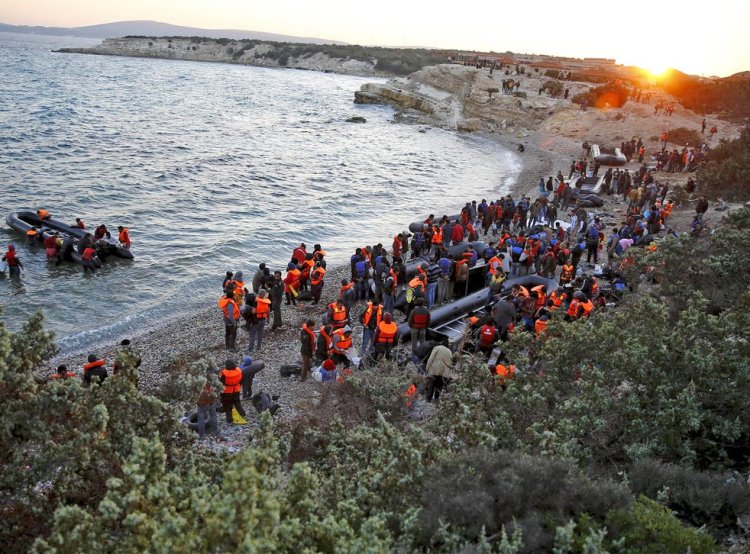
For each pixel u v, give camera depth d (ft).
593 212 98.78
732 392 25.61
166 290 66.23
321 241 89.71
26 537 18.42
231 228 91.40
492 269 59.16
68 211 93.15
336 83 431.43
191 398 23.88
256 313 47.21
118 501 15.31
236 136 183.11
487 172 147.43
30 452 21.53
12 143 142.31
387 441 22.00
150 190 110.01
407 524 16.87
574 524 15.88
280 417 36.06
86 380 32.76
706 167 112.06
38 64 436.76
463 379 30.42
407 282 62.85
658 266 45.39
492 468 19.57
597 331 29.09
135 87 313.53
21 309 58.49
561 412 25.79
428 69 314.35
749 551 18.06
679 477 21.50
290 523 15.49
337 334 41.47
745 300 34.35
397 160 159.53
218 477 21.06
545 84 226.99
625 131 171.42
